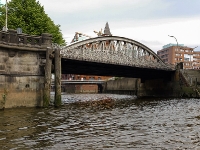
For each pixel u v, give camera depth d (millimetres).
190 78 54406
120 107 28938
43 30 42125
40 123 16141
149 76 59844
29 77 26422
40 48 26938
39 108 25219
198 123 16984
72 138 12234
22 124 15594
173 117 19938
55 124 15945
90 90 123750
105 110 25234
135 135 13094
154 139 12234
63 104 32969
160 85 60562
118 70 47656
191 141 11867
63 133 13320
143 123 16891
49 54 27062
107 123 16766
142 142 11625
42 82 27172
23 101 25859
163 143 11484
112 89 98750
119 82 91938
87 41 39781
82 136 12711
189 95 52656
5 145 10656
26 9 41469
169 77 58312
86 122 17062
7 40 24656
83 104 33469
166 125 16156
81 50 35938
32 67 26688
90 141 11695
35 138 12031
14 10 41500
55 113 21500
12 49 25188
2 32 24234
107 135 13023
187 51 131625
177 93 55625
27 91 26188
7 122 16188
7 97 24688
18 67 25703
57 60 28234
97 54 37719
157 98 49781
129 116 20469
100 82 107375
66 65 37312
